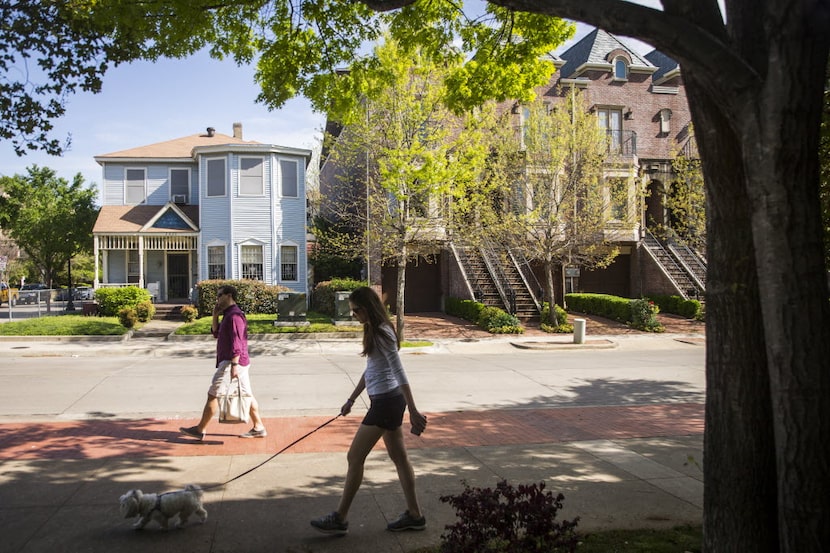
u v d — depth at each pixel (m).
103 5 6.76
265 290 24.31
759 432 3.44
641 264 28.77
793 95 2.93
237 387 7.11
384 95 17.17
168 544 4.26
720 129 3.45
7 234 43.62
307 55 8.02
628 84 30.16
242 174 26.20
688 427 8.59
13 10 7.01
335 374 12.90
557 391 11.59
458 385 12.05
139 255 26.70
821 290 2.97
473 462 6.49
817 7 2.93
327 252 26.61
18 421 8.15
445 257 27.56
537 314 24.64
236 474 5.89
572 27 7.69
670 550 4.21
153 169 28.23
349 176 21.89
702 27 3.43
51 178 33.50
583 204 23.25
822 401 2.92
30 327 18.97
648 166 28.27
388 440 4.52
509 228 21.75
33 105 7.44
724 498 3.52
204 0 7.01
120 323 20.50
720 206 3.54
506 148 21.84
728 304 3.52
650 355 17.72
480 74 8.17
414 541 4.38
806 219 2.96
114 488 5.42
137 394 10.27
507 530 3.32
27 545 4.20
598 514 4.99
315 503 5.12
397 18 7.90
